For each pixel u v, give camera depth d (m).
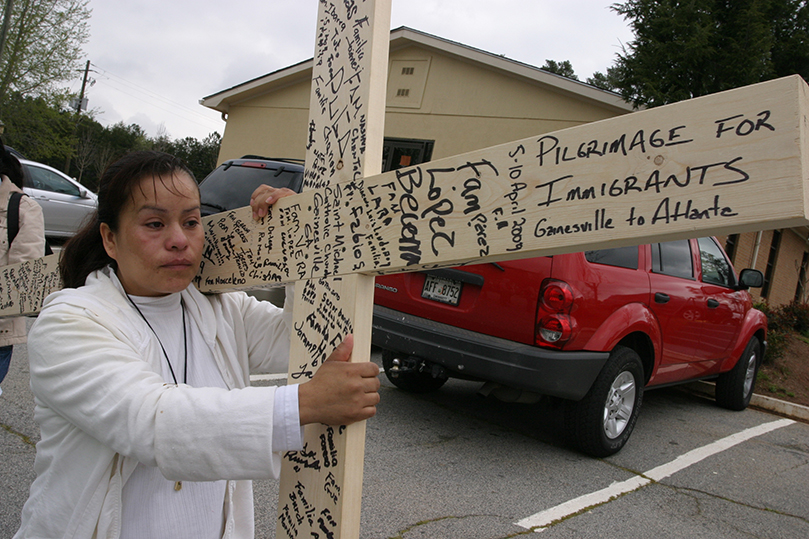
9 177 2.35
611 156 0.72
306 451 1.01
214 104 14.83
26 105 24.30
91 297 1.07
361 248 0.97
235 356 1.29
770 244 14.53
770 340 7.49
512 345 3.27
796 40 10.00
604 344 3.35
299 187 5.12
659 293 3.86
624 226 0.70
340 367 0.93
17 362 4.14
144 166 1.06
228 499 1.23
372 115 1.01
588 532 2.59
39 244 2.36
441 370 3.56
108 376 0.93
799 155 0.59
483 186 0.83
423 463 3.18
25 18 22.77
